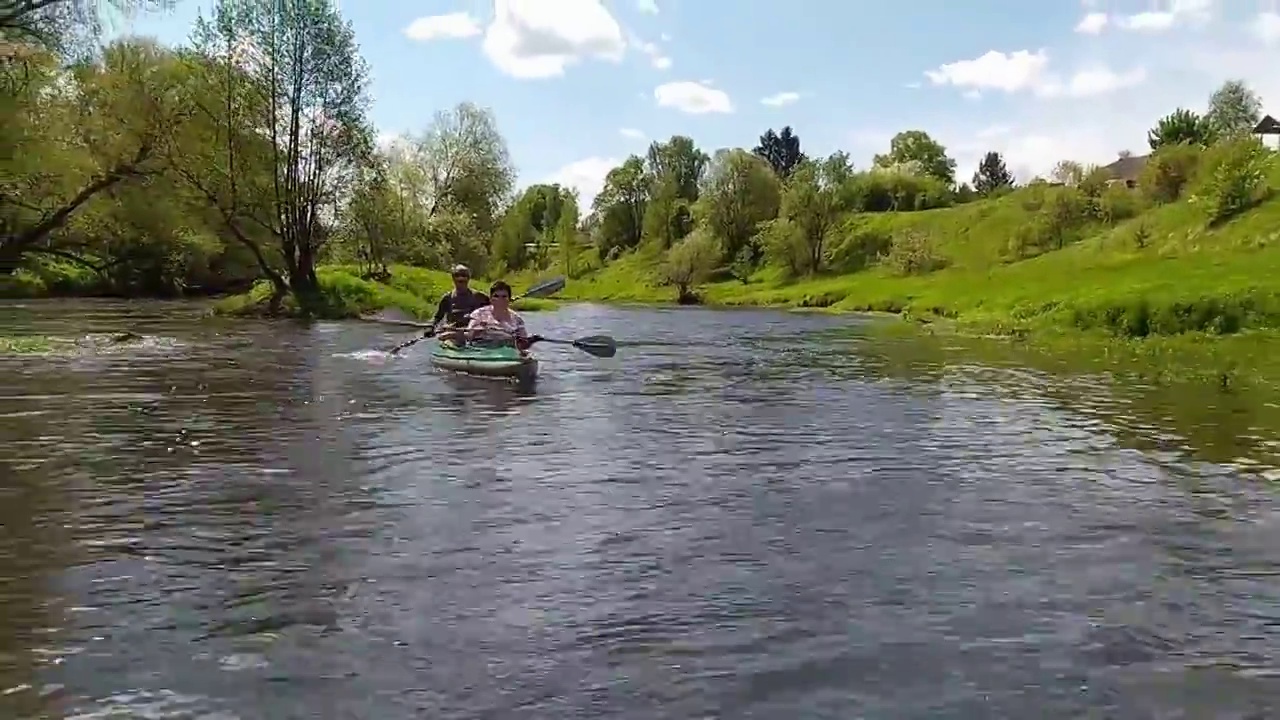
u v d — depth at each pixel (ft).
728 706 16.16
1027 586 21.94
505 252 334.44
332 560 23.22
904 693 16.69
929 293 176.45
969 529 26.45
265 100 116.88
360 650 18.17
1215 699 16.60
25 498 28.53
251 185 118.21
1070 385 58.49
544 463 34.32
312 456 34.86
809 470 33.71
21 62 89.10
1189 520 27.48
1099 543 25.26
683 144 385.29
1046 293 126.62
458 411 45.62
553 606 20.43
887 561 23.62
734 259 305.12
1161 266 129.90
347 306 120.37
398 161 217.36
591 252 371.76
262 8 115.75
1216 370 65.72
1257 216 155.02
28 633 18.80
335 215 129.18
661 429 41.75
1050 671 17.61
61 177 97.60
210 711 15.81
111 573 22.16
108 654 17.90
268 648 18.22
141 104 106.63
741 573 22.62
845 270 268.41
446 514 27.30
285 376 57.82
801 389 56.54
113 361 65.77
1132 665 17.89
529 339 62.13
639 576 22.35
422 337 64.44
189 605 20.30
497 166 227.81
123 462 33.53
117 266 154.40
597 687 16.78
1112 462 35.40
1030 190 268.62
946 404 50.34
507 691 16.61
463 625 19.39
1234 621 20.02
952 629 19.45
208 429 40.04
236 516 26.84
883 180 348.59
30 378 56.29
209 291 175.73
